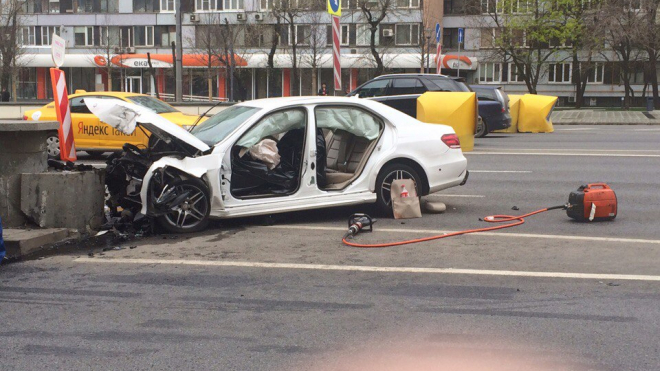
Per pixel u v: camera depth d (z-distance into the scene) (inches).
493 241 303.3
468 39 2420.0
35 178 309.9
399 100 781.3
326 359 170.6
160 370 164.4
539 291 226.7
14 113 1119.6
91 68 2486.5
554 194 440.1
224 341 183.3
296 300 218.5
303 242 302.7
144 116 320.5
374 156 356.2
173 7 2539.4
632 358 170.1
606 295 222.1
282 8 2081.7
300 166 339.3
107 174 341.4
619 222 347.6
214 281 241.0
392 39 2340.1
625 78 1868.8
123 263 267.0
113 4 2581.2
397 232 323.3
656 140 825.5
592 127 1154.0
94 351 176.9
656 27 1720.0
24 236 288.4
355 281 240.1
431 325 194.7
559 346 178.2
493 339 183.5
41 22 2610.7
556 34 1891.0
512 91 2353.6
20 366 167.3
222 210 326.3
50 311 209.2
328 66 2247.8
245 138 335.0
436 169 367.2
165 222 316.5
